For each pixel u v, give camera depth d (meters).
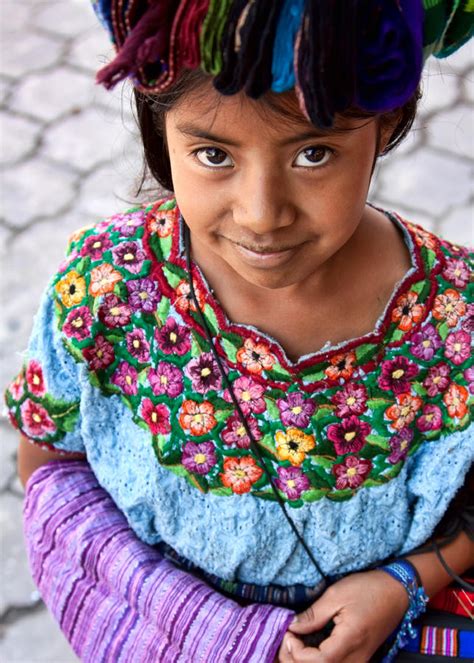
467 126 2.91
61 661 1.88
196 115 0.69
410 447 0.97
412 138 2.88
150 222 0.96
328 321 0.91
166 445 0.97
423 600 1.05
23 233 2.70
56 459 1.18
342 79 0.62
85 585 1.10
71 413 1.04
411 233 0.94
